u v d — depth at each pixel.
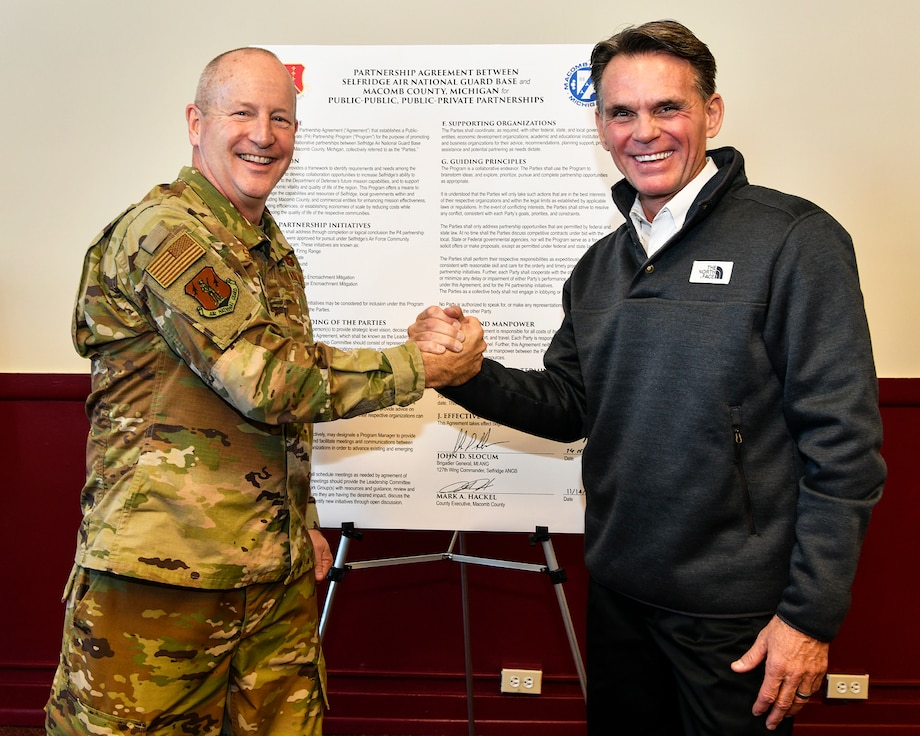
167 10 2.15
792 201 1.20
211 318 1.15
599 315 1.36
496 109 1.89
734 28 2.08
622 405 1.28
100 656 1.19
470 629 2.22
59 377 2.21
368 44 2.12
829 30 2.07
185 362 1.21
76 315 1.29
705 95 1.27
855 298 1.11
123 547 1.18
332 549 2.29
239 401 1.16
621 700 1.35
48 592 2.28
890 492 2.16
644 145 1.25
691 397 1.18
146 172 2.19
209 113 1.35
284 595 1.38
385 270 1.93
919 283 2.11
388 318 1.94
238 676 1.34
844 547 1.06
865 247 2.12
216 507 1.22
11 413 2.24
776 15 2.07
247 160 1.37
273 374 1.16
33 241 2.22
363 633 2.30
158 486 1.20
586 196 1.90
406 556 2.12
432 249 1.93
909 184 2.09
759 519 1.17
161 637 1.20
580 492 1.92
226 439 1.25
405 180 1.92
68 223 2.21
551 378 1.53
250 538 1.26
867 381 1.08
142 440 1.23
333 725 2.29
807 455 1.11
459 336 1.37
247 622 1.30
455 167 1.91
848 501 1.07
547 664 2.27
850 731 2.20
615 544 1.29
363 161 1.92
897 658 2.19
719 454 1.17
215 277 1.17
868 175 2.09
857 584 2.19
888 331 2.13
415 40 2.12
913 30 2.05
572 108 1.88
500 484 1.93
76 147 2.19
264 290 1.35
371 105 1.91
